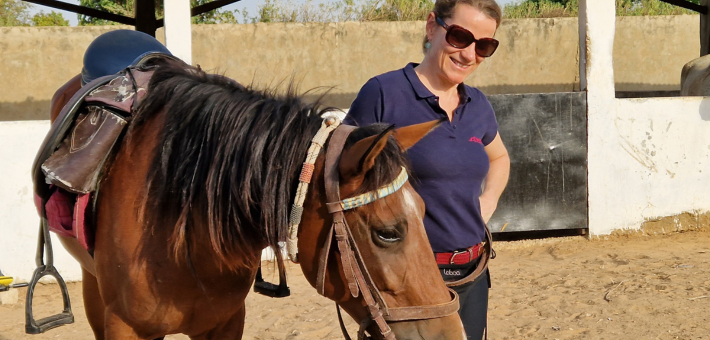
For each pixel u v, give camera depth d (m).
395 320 1.62
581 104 5.96
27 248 4.95
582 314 4.07
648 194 6.16
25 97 10.10
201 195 1.79
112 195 1.96
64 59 10.20
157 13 10.52
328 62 10.87
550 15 12.39
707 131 6.23
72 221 2.05
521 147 5.94
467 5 2.00
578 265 5.30
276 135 1.68
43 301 4.66
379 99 2.06
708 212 6.30
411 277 1.60
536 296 4.50
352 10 12.06
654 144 6.12
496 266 5.41
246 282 2.00
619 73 11.35
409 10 12.01
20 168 4.90
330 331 3.86
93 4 12.37
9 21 12.63
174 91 1.94
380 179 1.56
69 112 2.00
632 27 11.24
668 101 6.11
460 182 2.04
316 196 1.63
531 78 11.13
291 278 5.11
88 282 2.46
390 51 10.95
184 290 1.92
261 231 1.71
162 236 1.88
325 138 1.67
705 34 8.64
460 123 2.08
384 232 1.58
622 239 6.09
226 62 10.66
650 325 3.82
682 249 5.65
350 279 1.60
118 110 1.98
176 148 1.85
